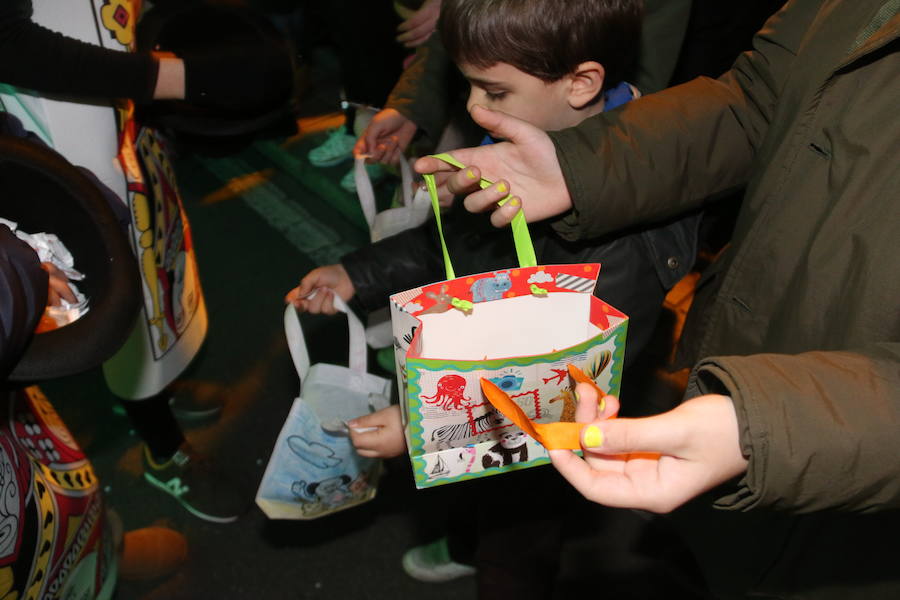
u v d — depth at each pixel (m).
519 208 0.89
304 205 3.21
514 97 1.15
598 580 1.83
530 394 0.87
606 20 1.06
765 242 1.03
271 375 2.42
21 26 1.14
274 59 1.47
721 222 2.20
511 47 1.05
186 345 1.82
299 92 3.54
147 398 1.80
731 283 1.10
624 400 2.20
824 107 0.94
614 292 1.18
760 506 0.71
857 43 0.92
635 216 1.06
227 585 1.86
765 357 0.72
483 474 0.97
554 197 1.04
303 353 1.33
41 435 1.19
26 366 0.91
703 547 1.35
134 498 2.05
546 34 1.04
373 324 1.72
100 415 2.26
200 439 2.22
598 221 1.04
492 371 0.83
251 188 3.30
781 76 1.08
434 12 2.01
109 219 1.01
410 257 1.46
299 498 1.38
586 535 1.93
